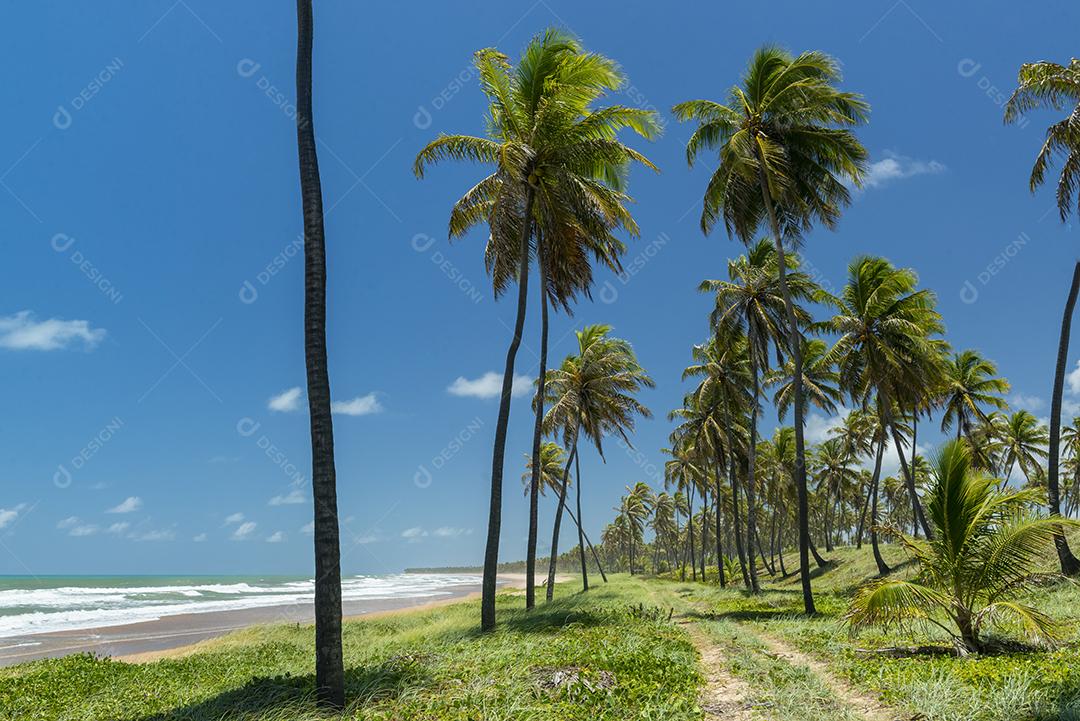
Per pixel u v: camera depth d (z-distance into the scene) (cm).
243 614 4659
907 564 3341
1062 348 2239
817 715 748
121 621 4119
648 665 1041
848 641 1321
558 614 1894
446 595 7700
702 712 786
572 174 1897
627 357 3547
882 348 2828
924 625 1327
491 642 1432
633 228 2097
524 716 748
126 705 1095
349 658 1538
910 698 775
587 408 3406
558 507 3353
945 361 3450
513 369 1883
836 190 2270
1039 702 697
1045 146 2083
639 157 1964
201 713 922
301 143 1020
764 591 3494
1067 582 1912
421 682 988
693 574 6762
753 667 1052
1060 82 2012
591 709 787
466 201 1959
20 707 1148
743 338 3203
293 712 853
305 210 999
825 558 5281
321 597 920
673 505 9212
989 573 1077
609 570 15812
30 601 6038
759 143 2094
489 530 1845
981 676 840
